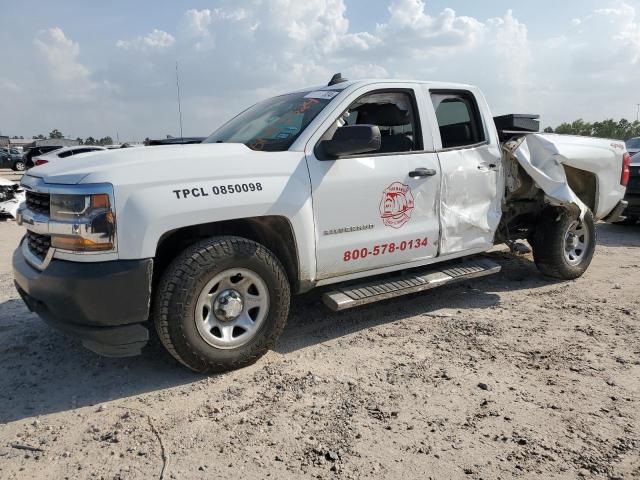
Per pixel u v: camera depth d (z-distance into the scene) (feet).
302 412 9.91
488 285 18.42
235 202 11.15
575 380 11.02
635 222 33.30
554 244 17.99
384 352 12.65
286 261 12.69
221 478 8.04
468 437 9.00
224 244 11.02
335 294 13.24
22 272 11.25
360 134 11.76
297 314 15.46
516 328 14.10
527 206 18.33
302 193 12.12
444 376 11.28
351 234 13.14
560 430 9.16
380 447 8.75
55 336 13.64
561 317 14.93
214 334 11.51
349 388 10.82
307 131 12.69
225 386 11.02
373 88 13.88
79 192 10.02
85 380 11.35
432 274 15.05
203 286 10.84
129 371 11.76
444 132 15.57
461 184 15.23
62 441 9.09
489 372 11.44
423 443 8.84
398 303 16.43
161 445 8.92
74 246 10.12
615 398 10.25
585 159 18.30
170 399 10.50
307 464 8.35
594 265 21.34
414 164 14.15
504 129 18.06
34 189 11.02
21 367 11.94
